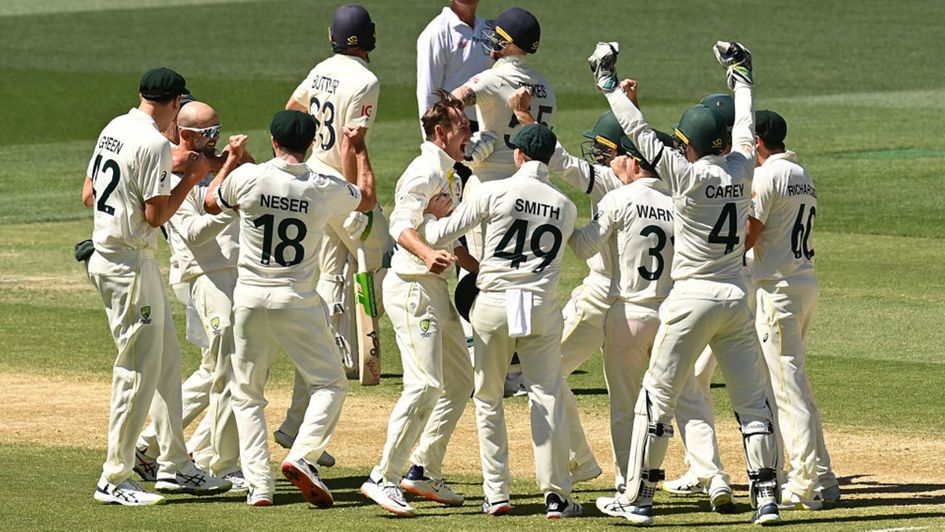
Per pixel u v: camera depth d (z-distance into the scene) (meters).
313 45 160.88
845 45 155.88
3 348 51.06
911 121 111.31
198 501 32.69
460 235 31.39
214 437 33.81
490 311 31.11
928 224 75.81
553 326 31.36
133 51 158.12
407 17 181.25
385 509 31.69
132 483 32.56
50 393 44.78
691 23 171.75
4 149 107.69
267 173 31.27
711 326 30.22
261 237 31.39
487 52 45.59
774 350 32.62
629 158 32.81
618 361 32.38
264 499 32.16
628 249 32.00
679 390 30.67
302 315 31.62
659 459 30.59
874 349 50.50
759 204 32.12
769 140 32.94
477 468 36.81
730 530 30.12
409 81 137.62
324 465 36.72
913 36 161.38
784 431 32.41
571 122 111.62
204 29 174.25
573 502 31.59
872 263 66.56
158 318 32.06
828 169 91.38
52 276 64.94
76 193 89.06
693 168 29.97
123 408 31.91
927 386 45.25
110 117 122.25
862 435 39.69
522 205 31.06
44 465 36.22
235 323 31.92
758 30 166.38
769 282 32.56
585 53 151.88
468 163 39.06
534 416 31.20
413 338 31.84
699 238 30.19
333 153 40.47
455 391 32.69
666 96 126.12
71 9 195.12
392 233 31.70
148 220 31.38
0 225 78.56
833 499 32.97
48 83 137.88
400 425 31.38
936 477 35.31
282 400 44.28
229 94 131.00
